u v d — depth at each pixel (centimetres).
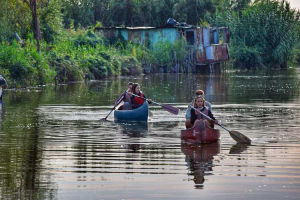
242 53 7319
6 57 3978
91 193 1074
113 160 1362
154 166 1294
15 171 1248
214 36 6406
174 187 1110
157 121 2106
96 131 1844
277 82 4503
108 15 8406
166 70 6100
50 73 4266
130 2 8469
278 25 7625
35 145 1572
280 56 7631
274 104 2717
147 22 8525
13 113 2338
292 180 1162
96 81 4656
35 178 1186
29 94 3325
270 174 1213
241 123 2022
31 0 4934
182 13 8525
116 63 5434
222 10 8681
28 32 5006
